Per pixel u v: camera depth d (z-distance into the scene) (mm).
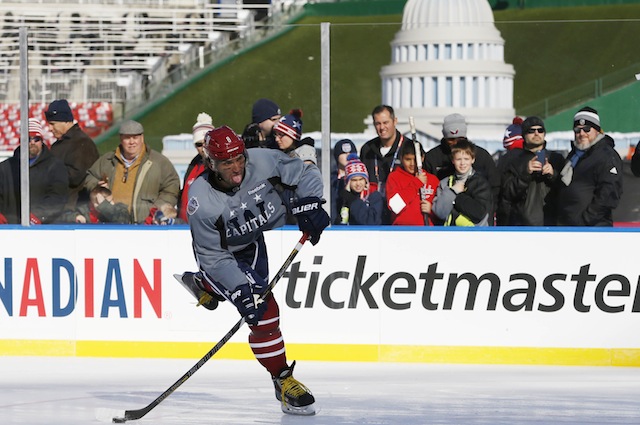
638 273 10531
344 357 10906
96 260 11258
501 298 10695
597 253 10570
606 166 10875
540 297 10648
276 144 11164
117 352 11266
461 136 10977
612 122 11523
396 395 8930
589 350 10617
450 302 10766
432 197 11141
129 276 11227
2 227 11359
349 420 7840
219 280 7602
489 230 10680
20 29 11281
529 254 10648
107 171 11609
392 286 10836
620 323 10570
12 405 8586
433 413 8102
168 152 12328
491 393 9039
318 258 10891
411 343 10820
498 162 11422
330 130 11055
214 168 7285
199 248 7609
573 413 8133
